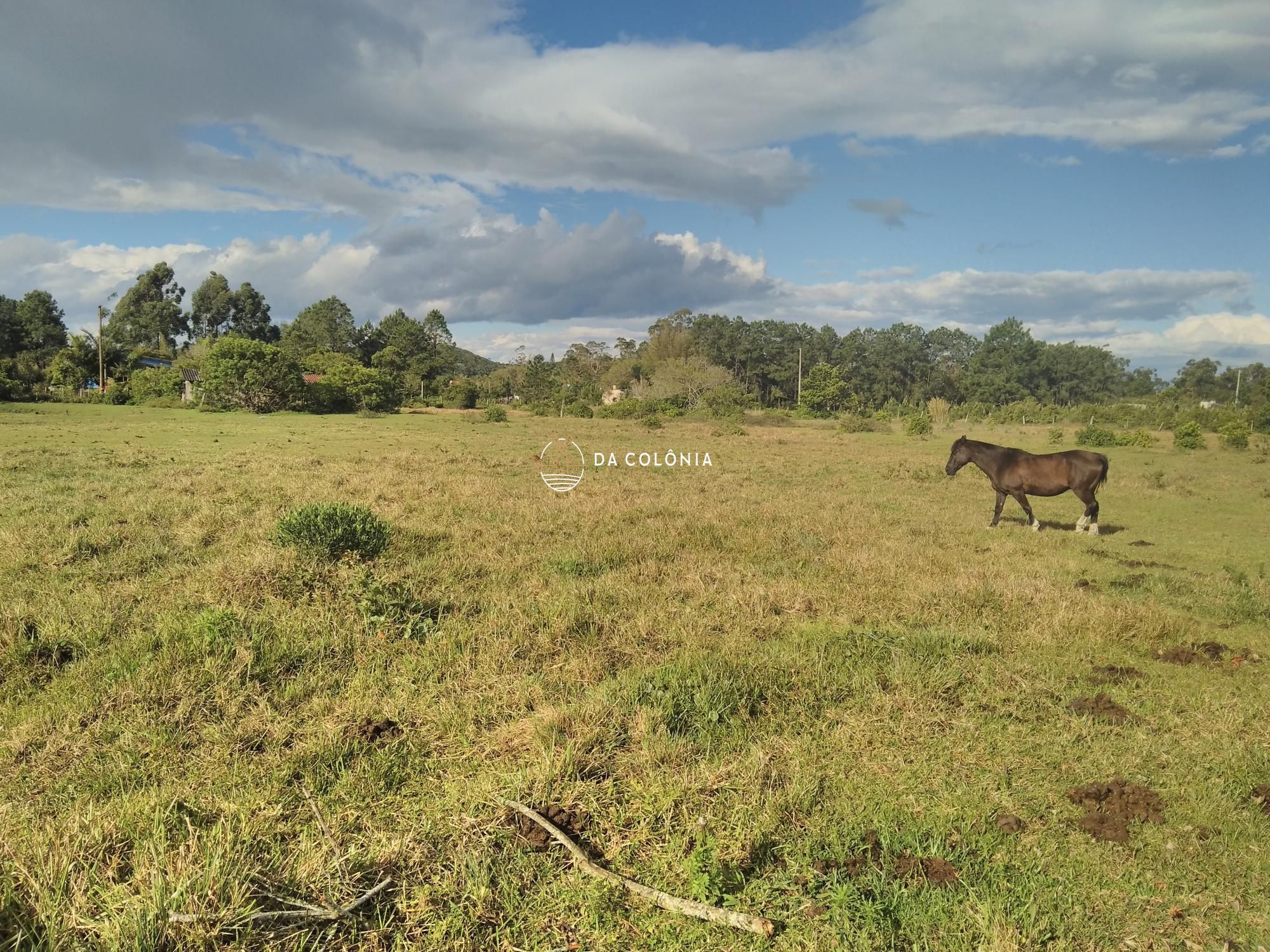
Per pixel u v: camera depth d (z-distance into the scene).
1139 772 4.31
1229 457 27.88
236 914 2.78
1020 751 4.51
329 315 93.88
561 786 3.84
